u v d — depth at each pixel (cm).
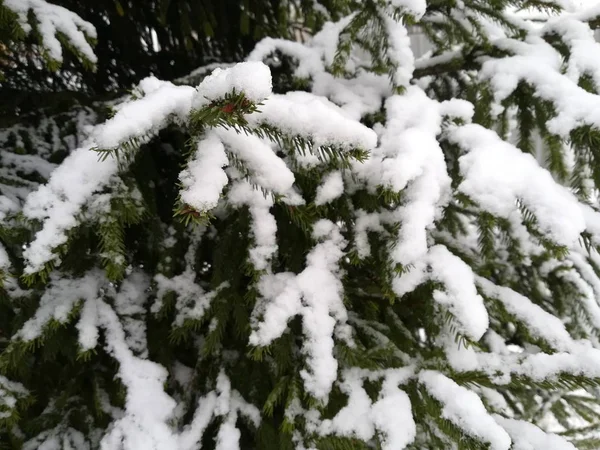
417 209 40
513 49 55
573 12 55
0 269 38
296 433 44
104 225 39
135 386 45
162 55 78
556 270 59
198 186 32
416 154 41
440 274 42
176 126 40
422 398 40
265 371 51
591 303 57
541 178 40
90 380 52
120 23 68
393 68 51
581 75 50
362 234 46
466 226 66
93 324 45
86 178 39
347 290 52
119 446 42
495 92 51
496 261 56
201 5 65
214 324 48
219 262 50
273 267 50
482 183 40
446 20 60
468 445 35
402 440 37
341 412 41
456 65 61
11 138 55
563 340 43
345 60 51
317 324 43
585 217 41
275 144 44
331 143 36
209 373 52
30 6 44
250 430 48
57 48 43
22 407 44
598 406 67
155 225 51
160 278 50
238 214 49
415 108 49
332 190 44
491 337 53
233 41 78
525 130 53
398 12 47
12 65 61
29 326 43
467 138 47
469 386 41
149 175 49
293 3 70
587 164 48
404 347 48
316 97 48
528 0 52
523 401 65
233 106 30
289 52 56
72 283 47
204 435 49
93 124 57
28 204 37
